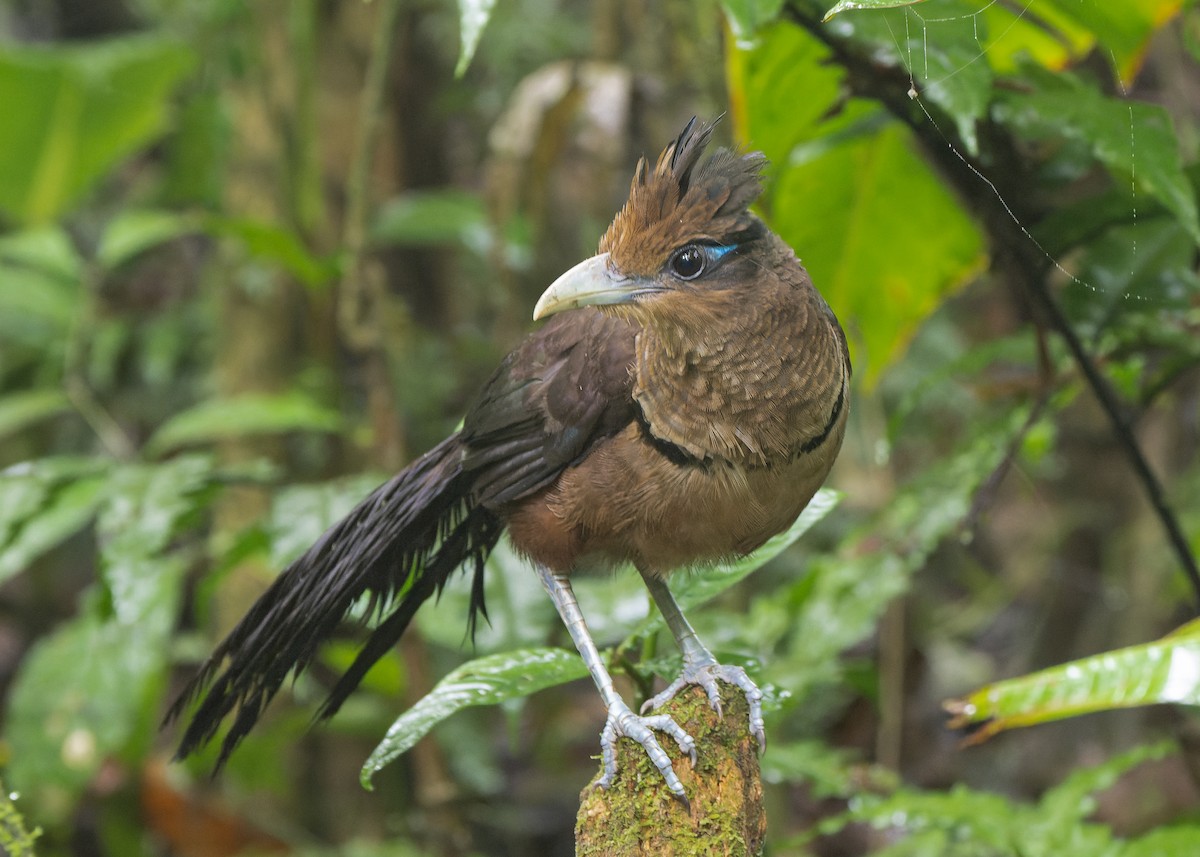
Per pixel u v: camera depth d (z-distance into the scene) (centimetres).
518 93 1149
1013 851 678
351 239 970
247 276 1176
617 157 1048
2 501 796
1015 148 691
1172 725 1090
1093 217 690
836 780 745
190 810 1130
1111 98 693
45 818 1098
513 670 563
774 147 750
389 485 667
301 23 1152
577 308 626
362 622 685
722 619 814
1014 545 1345
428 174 1404
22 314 1251
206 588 866
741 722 532
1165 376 738
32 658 969
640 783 507
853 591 806
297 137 1176
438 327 1407
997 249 721
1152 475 721
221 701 647
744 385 600
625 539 630
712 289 604
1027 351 791
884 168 799
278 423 967
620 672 599
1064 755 1234
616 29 1084
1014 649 1370
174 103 1479
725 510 609
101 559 769
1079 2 683
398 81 1307
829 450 622
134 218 1125
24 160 1312
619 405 616
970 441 961
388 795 1189
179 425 979
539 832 1243
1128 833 1115
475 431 655
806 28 652
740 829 502
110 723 941
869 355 880
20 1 1738
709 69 889
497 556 770
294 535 772
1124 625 1227
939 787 1217
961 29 591
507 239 1060
